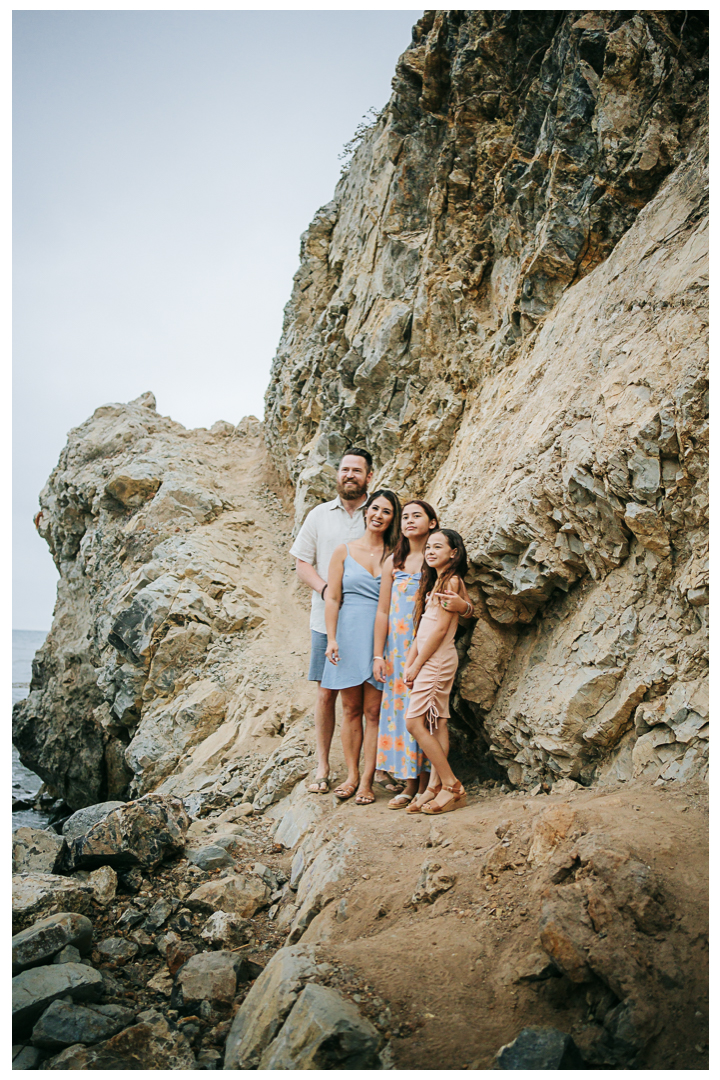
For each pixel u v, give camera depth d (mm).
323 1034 2404
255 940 3664
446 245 7863
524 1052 2293
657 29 5309
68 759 11484
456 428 7523
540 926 2643
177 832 4438
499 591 5102
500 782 5348
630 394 4160
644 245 4926
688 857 2814
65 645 12125
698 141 4961
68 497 12680
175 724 7809
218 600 9453
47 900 3576
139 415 14266
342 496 5707
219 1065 2684
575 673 4367
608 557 4340
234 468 13297
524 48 7184
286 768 5957
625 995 2387
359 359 9000
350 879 3662
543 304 6203
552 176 5898
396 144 9305
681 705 3613
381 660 4949
